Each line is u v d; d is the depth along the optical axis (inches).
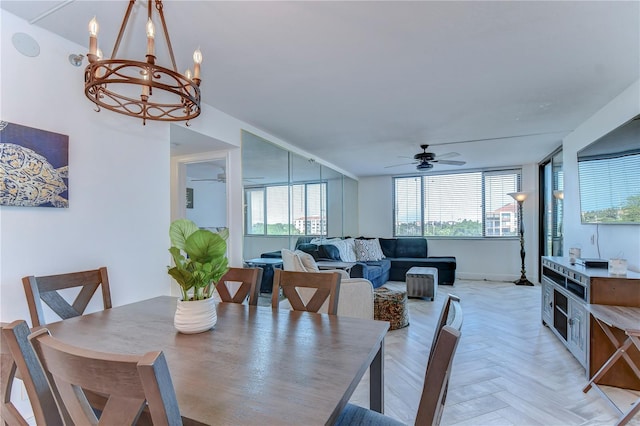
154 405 23.8
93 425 29.9
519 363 106.9
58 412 35.4
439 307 179.3
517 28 75.6
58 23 74.3
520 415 78.0
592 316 94.6
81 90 84.7
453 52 86.4
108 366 24.7
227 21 72.5
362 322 63.9
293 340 53.7
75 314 72.6
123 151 96.0
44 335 30.7
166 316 67.6
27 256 73.3
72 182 82.5
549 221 223.6
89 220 86.5
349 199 291.9
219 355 47.5
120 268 94.2
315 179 221.6
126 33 77.7
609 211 114.3
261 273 83.3
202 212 202.7
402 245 278.5
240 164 145.1
